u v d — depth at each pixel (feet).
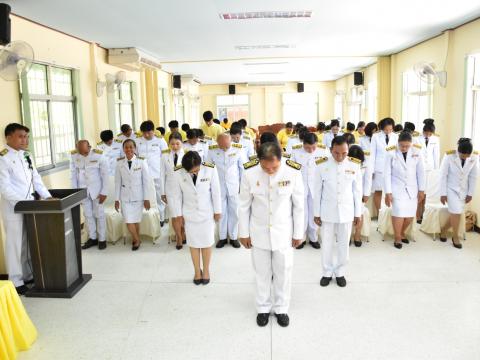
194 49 26.96
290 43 25.49
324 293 12.18
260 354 9.27
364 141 20.54
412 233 16.75
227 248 16.57
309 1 15.48
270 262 10.37
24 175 12.96
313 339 9.80
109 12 15.94
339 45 26.53
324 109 61.93
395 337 9.80
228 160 16.26
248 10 16.65
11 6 14.28
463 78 20.08
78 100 20.61
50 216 12.16
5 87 14.66
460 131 20.39
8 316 9.25
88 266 14.90
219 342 9.80
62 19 16.52
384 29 21.24
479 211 18.07
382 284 12.72
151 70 32.48
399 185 15.69
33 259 12.42
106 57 24.30
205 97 63.57
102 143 21.68
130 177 15.90
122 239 18.01
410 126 20.65
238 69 41.65
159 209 20.31
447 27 20.79
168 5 15.39
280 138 31.37
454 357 8.99
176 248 16.72
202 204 12.48
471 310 11.02
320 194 12.42
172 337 10.07
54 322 10.93
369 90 38.99
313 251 15.96
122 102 27.68
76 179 16.61
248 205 10.13
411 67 27.43
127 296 12.37
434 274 13.42
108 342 9.93
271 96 62.59
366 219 16.43
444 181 15.89
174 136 16.03
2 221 13.93
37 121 17.35
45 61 17.53
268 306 10.59
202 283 13.14
